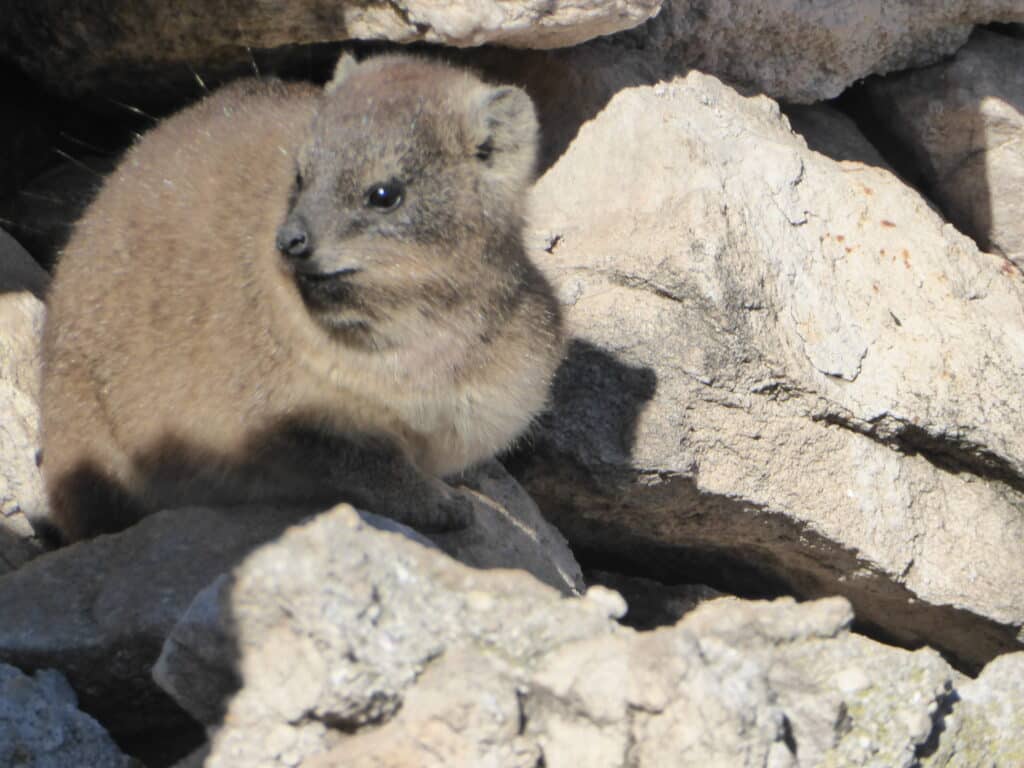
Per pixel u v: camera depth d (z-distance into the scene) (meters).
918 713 8.84
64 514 11.84
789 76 15.69
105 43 14.16
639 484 12.91
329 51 14.65
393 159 10.45
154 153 12.12
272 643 8.51
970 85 16.34
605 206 14.04
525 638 8.52
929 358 13.88
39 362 12.79
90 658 9.59
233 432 10.93
